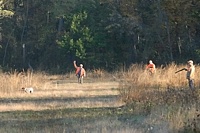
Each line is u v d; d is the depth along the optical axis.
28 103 75.12
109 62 182.50
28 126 50.62
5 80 97.62
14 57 199.62
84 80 139.62
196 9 160.38
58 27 199.38
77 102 74.44
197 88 68.88
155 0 166.12
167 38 166.12
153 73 94.50
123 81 106.31
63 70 185.25
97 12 187.00
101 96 84.62
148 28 171.50
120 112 59.69
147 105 58.53
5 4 198.62
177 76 89.31
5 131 47.16
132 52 180.50
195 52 159.25
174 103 55.06
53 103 74.44
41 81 115.25
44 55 196.62
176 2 160.88
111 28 180.88
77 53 182.75
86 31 183.00
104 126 47.69
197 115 43.28
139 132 43.31
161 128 44.31
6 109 67.25
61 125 50.56
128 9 175.50
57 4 192.88
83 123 51.28
